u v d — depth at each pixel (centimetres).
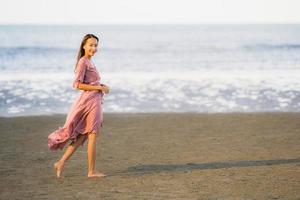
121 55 4072
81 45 720
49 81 2202
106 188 652
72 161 822
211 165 783
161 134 1063
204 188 647
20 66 3047
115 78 2373
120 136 1043
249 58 3666
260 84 2058
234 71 2720
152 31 8525
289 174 721
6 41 5559
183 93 1817
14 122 1228
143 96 1752
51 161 822
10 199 607
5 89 1919
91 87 698
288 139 998
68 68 2928
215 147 927
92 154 709
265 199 595
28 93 1816
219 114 1331
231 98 1695
